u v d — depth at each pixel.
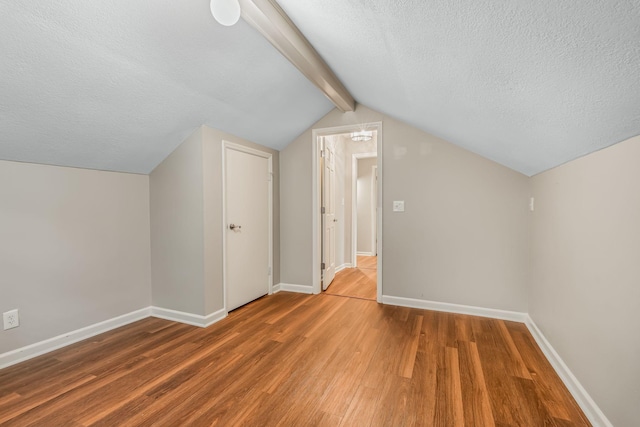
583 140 1.38
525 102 1.31
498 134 1.93
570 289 1.71
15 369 1.88
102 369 1.87
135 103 2.00
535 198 2.45
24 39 1.35
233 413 1.47
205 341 2.27
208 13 1.64
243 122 2.79
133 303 2.71
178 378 1.77
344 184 5.14
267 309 2.98
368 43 1.56
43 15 1.30
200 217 2.56
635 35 0.69
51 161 2.12
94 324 2.41
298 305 3.10
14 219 1.98
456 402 1.55
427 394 1.62
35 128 1.81
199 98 2.24
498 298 2.75
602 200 1.37
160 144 2.51
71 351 2.12
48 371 1.85
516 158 2.26
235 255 2.96
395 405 1.53
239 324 2.60
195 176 2.57
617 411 1.24
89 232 2.39
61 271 2.21
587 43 0.80
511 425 1.39
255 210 3.25
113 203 2.55
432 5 0.96
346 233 5.16
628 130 1.11
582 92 1.02
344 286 3.88
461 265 2.87
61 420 1.42
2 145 1.82
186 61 1.87
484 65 1.18
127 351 2.12
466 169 2.83
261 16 1.55
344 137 5.07
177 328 2.53
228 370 1.86
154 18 1.53
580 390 1.53
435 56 1.32
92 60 1.59
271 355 2.05
